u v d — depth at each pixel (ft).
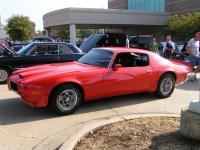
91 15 92.43
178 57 37.73
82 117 16.71
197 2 100.17
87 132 12.94
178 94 23.65
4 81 28.73
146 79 20.31
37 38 66.69
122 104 20.01
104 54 19.98
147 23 105.29
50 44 30.27
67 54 30.76
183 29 82.64
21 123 15.51
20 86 15.99
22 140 13.06
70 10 89.04
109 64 18.76
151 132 12.87
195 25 79.41
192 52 30.53
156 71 20.90
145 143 11.56
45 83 15.96
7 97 21.91
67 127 14.88
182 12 107.34
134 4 137.59
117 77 18.66
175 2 110.22
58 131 14.26
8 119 16.20
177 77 22.45
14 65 28.53
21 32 112.27
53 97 16.35
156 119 15.25
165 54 39.78
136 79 19.69
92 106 19.33
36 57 29.32
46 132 14.12
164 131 13.02
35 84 15.76
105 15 95.25
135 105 19.79
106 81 18.16
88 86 17.46
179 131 12.36
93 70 17.94
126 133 12.76
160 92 21.58
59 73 16.81
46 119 16.25
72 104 17.20
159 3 119.65
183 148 11.02
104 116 16.99
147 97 22.33
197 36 29.81
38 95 15.87
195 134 11.53
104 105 19.65
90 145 11.52
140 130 13.19
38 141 12.96
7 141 12.93
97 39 48.55
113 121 14.67
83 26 112.78
